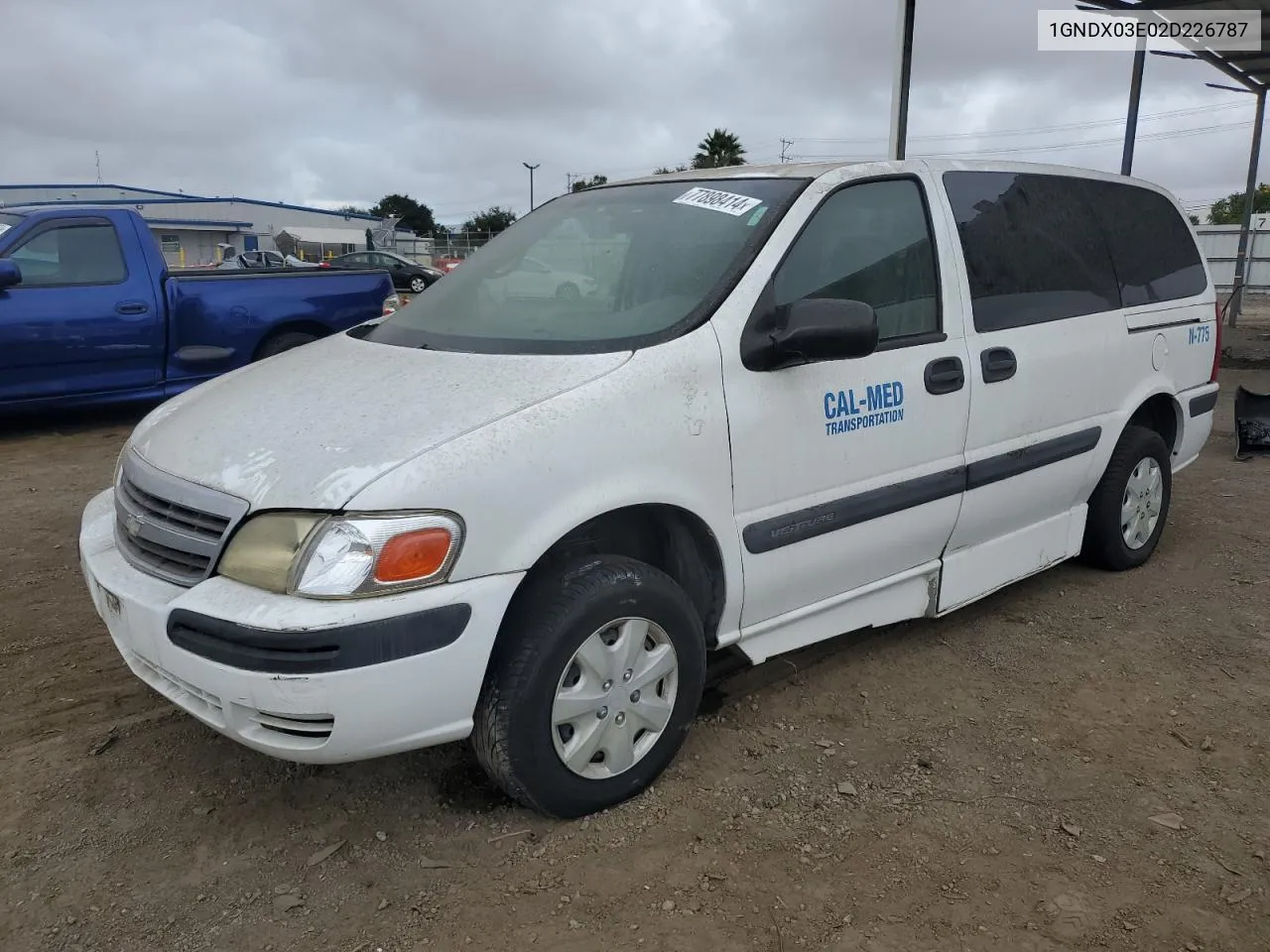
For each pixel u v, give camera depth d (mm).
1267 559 5051
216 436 2703
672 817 2820
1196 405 5047
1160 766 3137
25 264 7395
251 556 2359
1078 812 2881
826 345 2861
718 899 2484
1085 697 3600
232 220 54719
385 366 2980
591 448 2594
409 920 2408
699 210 3371
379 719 2342
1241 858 2674
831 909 2455
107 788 2932
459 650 2395
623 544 3066
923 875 2592
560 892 2508
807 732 3326
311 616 2244
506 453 2457
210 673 2348
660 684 2900
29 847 2660
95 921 2393
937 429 3529
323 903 2469
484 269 3693
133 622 2527
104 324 7551
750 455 2961
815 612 3357
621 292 3150
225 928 2381
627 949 2312
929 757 3174
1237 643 4059
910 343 3455
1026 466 3943
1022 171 4145
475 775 3041
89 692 3516
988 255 3828
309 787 2957
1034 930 2391
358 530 2293
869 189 3461
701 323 2908
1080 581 4766
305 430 2592
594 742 2725
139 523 2643
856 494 3299
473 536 2393
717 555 2945
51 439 7715
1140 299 4641
